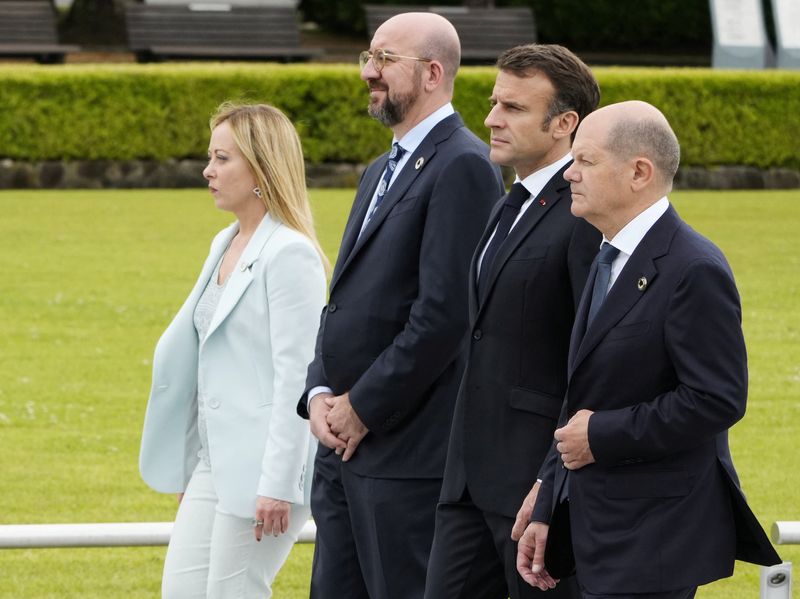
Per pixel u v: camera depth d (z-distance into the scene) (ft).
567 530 31.91
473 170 37.32
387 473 37.81
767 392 80.38
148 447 39.58
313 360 39.09
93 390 79.77
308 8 310.24
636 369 30.01
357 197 40.55
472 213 37.09
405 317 37.78
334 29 314.55
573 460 30.32
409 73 38.09
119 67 173.68
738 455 68.59
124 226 137.69
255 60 240.12
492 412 34.47
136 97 171.73
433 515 37.88
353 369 38.01
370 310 37.86
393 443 37.78
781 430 73.00
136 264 117.19
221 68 175.11
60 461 66.85
